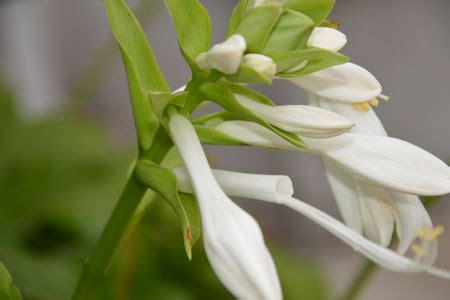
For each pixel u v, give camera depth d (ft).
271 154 6.90
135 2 5.85
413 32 7.02
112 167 3.84
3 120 3.96
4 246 3.52
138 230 3.40
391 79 7.06
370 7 7.02
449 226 6.98
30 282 3.43
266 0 2.44
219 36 6.55
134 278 3.49
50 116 4.05
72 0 6.22
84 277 2.62
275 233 6.56
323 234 6.98
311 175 6.91
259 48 2.40
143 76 2.54
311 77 2.52
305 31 2.40
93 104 6.49
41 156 3.84
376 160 2.48
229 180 2.45
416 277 6.59
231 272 2.26
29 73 6.09
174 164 2.56
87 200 3.69
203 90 2.47
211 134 2.50
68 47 6.26
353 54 6.99
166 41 6.50
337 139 2.49
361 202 2.57
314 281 3.87
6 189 3.69
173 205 2.46
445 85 7.07
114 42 4.45
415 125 7.09
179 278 3.58
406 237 2.55
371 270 3.10
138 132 2.54
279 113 2.44
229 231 2.28
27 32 6.07
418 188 2.47
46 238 3.63
